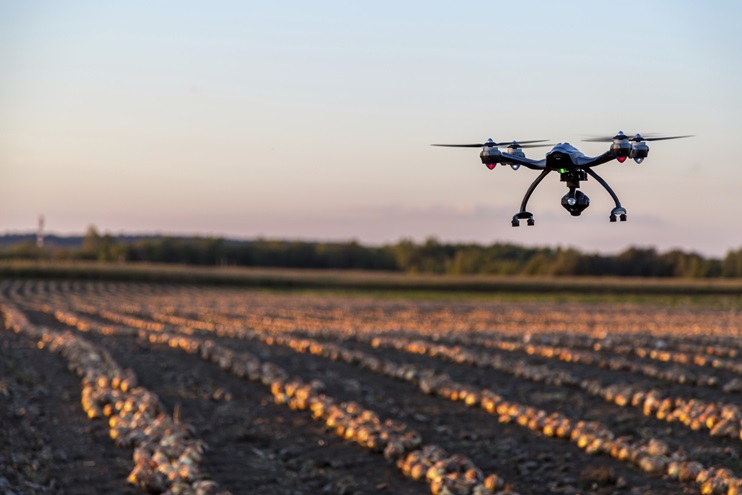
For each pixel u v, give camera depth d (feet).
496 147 20.72
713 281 248.93
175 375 68.23
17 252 377.91
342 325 119.55
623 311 158.51
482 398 55.62
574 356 73.87
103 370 66.18
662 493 37.88
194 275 263.29
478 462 43.52
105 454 44.96
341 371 70.03
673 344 85.05
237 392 61.46
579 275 299.38
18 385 63.00
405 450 44.57
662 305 180.24
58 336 90.79
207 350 78.07
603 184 20.24
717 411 49.75
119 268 270.67
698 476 38.55
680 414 50.60
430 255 400.88
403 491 39.27
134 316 136.05
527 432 49.37
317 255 416.67
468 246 383.86
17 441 46.65
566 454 44.55
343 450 46.11
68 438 48.16
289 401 56.95
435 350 77.56
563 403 56.95
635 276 297.74
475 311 156.56
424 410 55.06
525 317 140.56
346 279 256.52
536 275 304.91
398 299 206.08
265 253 412.57
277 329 111.34
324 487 39.88
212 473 41.57
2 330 107.86
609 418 52.29
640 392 56.18
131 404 53.01
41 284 250.16
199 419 52.90
